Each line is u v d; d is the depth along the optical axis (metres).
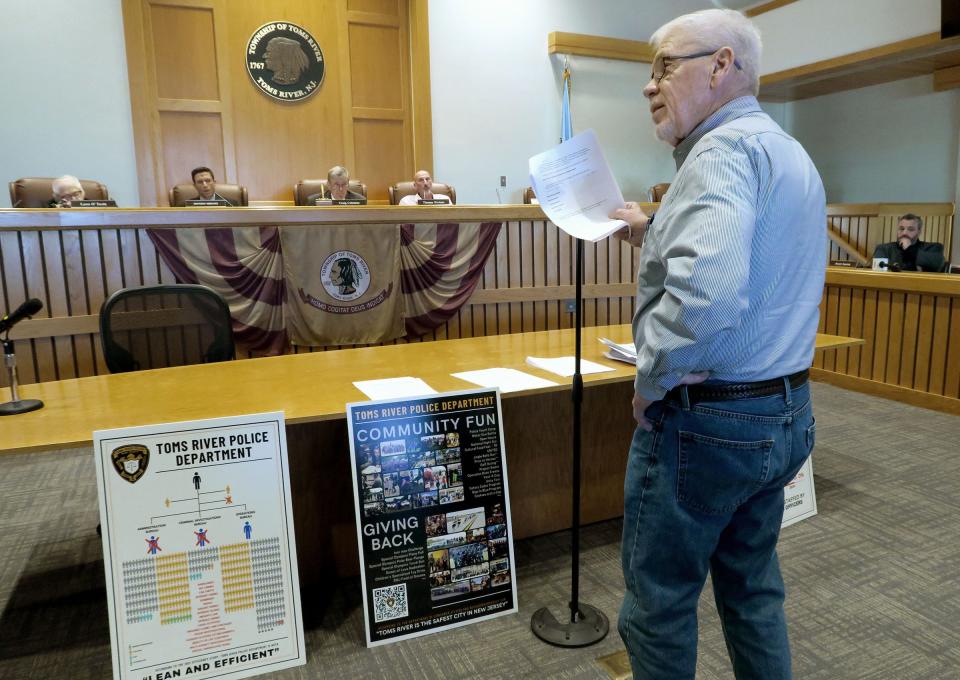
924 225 7.56
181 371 2.28
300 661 1.74
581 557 2.33
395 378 2.14
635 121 8.08
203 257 3.25
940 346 4.08
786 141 1.18
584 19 7.61
